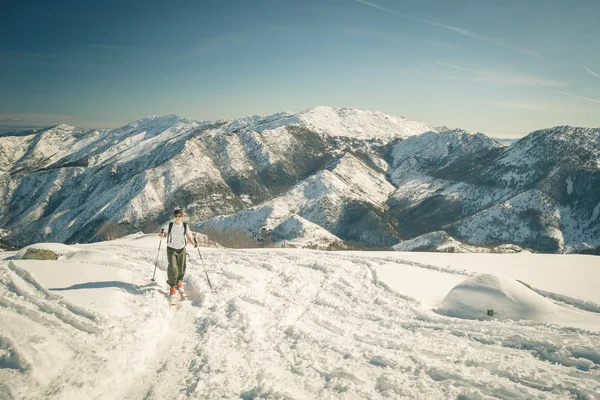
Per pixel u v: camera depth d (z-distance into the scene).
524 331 5.41
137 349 5.26
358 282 8.75
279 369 4.78
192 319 6.66
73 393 3.96
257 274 9.33
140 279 8.57
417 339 5.46
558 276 9.41
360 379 4.39
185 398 4.19
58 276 8.05
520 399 3.81
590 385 3.92
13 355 4.26
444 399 3.96
